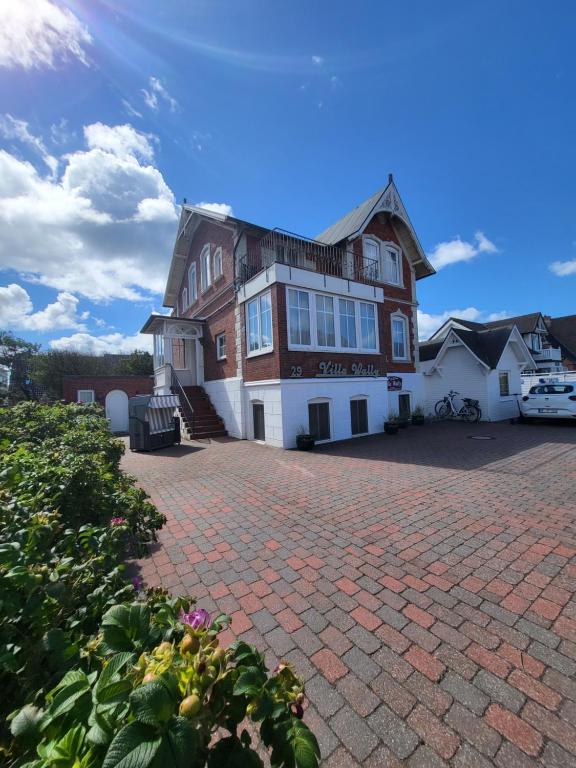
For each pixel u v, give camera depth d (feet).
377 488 20.27
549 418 46.57
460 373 54.44
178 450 36.14
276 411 34.91
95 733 2.84
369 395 41.88
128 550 12.71
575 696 6.73
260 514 16.81
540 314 105.60
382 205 52.54
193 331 55.47
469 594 10.00
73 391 69.82
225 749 3.19
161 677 3.13
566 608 9.26
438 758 5.72
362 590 10.36
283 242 46.24
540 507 16.37
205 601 10.08
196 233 59.31
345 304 40.65
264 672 3.90
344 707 6.63
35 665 4.41
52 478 9.54
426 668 7.49
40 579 4.75
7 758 3.46
